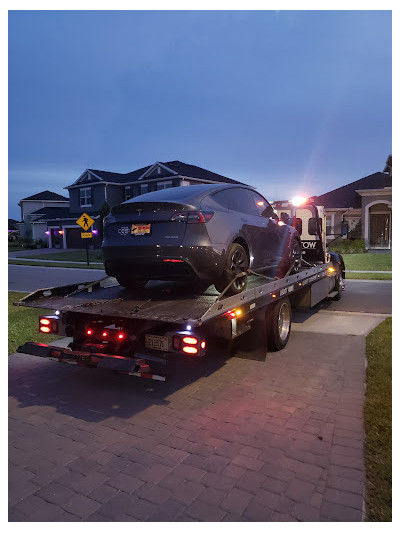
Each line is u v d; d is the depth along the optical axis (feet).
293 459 10.43
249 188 19.81
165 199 15.26
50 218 129.49
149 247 14.49
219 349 14.98
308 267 26.43
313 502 8.82
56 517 8.48
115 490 9.34
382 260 69.67
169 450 10.96
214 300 15.43
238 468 10.08
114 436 11.77
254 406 13.56
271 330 18.42
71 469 10.17
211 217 14.94
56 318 15.48
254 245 18.43
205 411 13.25
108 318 14.33
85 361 13.55
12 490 9.37
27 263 77.71
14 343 21.21
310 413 12.98
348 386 15.14
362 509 8.58
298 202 26.99
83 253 102.06
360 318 26.55
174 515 8.49
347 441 11.25
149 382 15.88
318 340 21.38
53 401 14.24
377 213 97.96
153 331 13.37
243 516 8.43
